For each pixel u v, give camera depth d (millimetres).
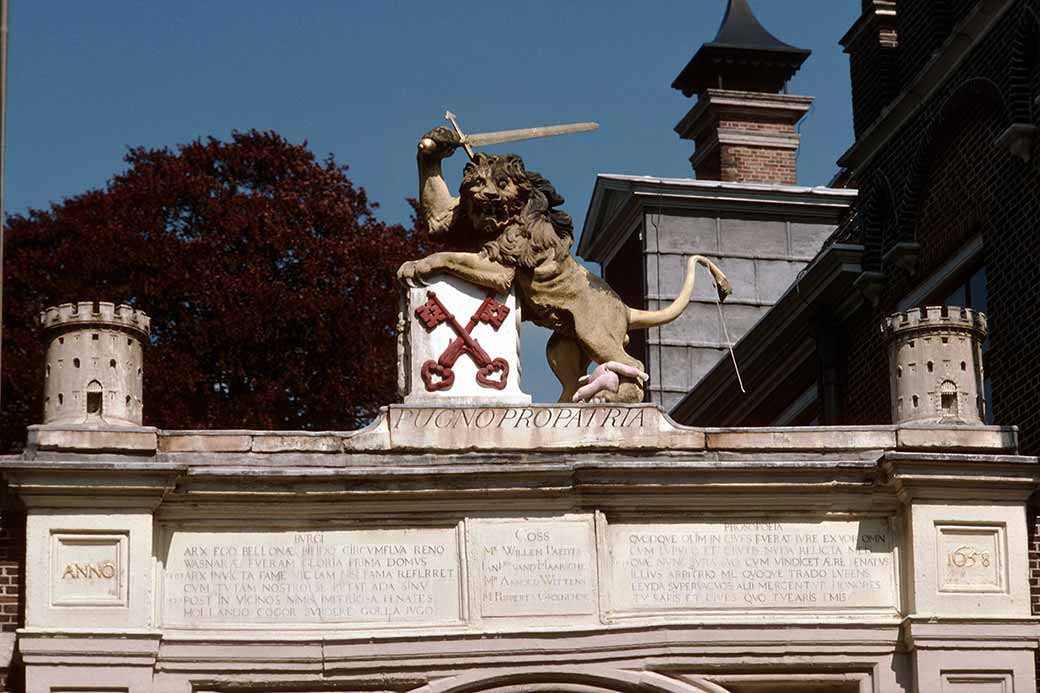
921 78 40750
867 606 32562
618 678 31859
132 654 31250
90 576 31500
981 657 32062
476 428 32688
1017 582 32375
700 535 32688
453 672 31844
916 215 41594
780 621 32219
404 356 33469
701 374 51750
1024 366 37312
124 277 51312
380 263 52500
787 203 52406
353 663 31797
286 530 32406
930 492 32531
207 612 31953
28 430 31797
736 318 52062
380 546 32375
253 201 52281
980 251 39312
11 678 31281
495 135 34688
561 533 32438
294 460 32469
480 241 34031
